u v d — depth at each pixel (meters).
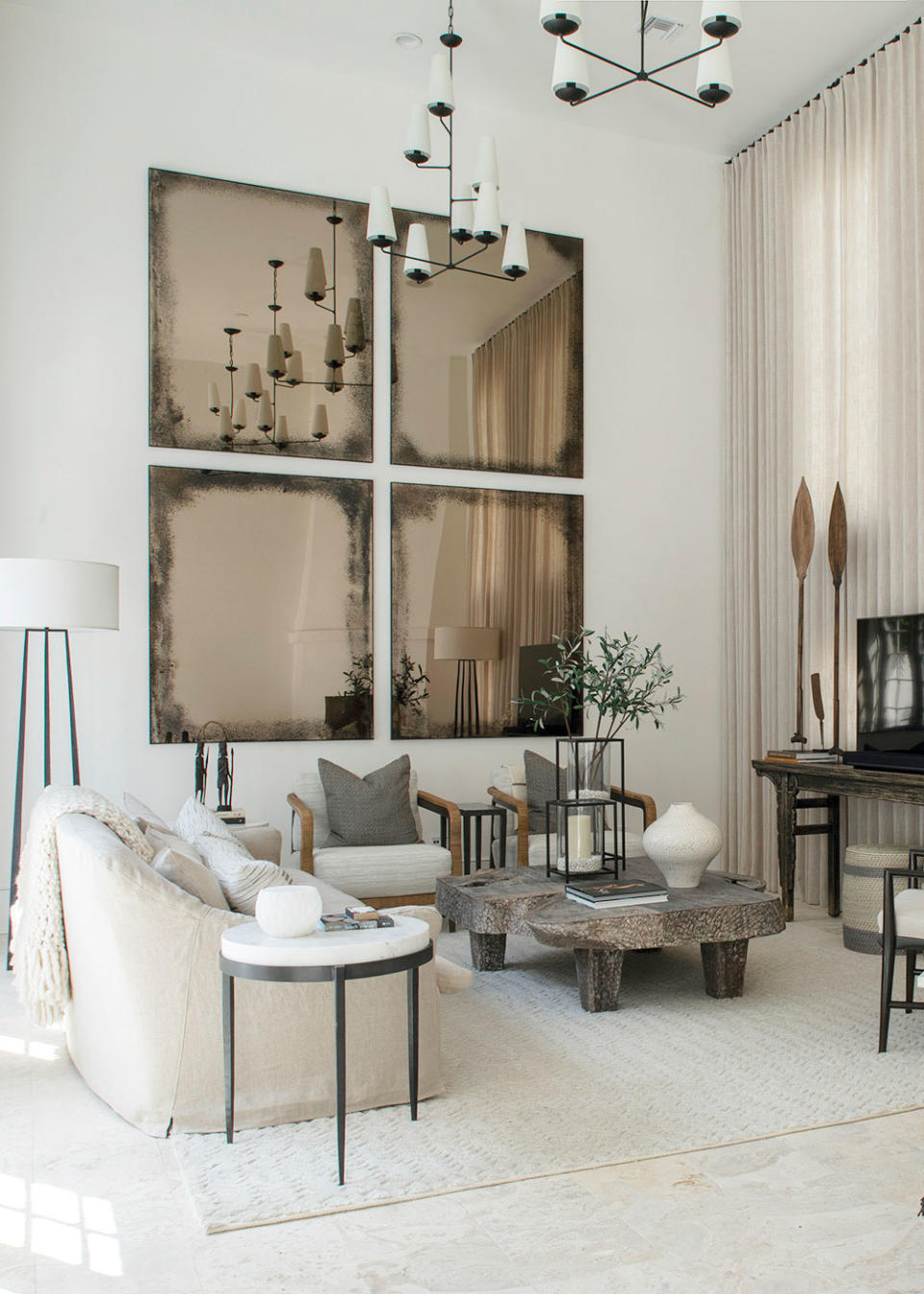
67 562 3.92
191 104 5.11
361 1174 2.32
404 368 5.49
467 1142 2.48
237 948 2.31
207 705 5.02
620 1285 1.89
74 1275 1.93
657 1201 2.21
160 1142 2.50
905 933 3.13
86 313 4.89
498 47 5.18
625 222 6.02
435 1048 2.79
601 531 5.92
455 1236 2.06
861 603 5.09
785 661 5.63
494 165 4.08
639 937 3.50
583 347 5.88
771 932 3.69
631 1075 2.93
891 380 4.89
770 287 5.79
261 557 5.15
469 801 5.53
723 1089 2.83
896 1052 3.14
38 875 2.89
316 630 5.23
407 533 5.46
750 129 5.94
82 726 4.83
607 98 5.64
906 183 4.84
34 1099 2.79
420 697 5.45
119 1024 2.60
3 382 4.75
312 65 5.32
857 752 4.71
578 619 5.80
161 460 5.00
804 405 5.53
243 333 5.17
